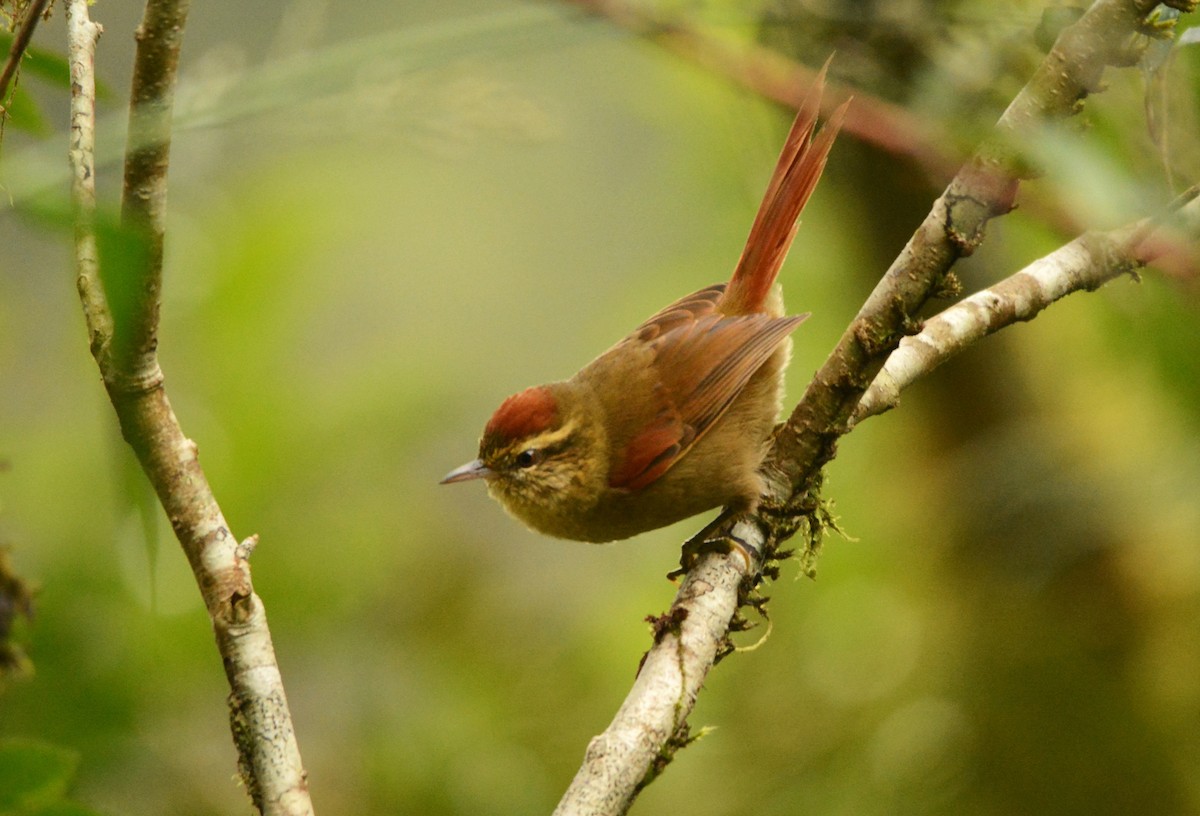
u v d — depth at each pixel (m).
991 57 9.96
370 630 11.64
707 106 12.18
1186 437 10.37
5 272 11.47
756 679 12.54
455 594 11.99
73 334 10.98
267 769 5.53
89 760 9.43
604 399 9.39
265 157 12.60
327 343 14.21
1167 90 8.09
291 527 11.18
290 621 11.05
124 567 10.05
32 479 10.41
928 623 12.38
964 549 12.16
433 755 11.23
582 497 9.46
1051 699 11.73
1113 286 10.27
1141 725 11.56
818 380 7.49
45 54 6.41
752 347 9.11
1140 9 6.18
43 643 9.49
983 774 11.77
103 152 6.51
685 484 9.20
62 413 11.05
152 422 5.55
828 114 9.99
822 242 12.79
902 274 6.81
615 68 13.23
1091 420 11.80
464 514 13.77
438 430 12.10
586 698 11.87
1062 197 9.20
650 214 15.37
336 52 7.74
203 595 5.64
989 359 11.95
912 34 9.98
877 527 12.69
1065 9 7.11
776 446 7.89
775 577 8.00
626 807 5.95
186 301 11.44
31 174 5.31
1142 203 7.55
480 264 15.20
